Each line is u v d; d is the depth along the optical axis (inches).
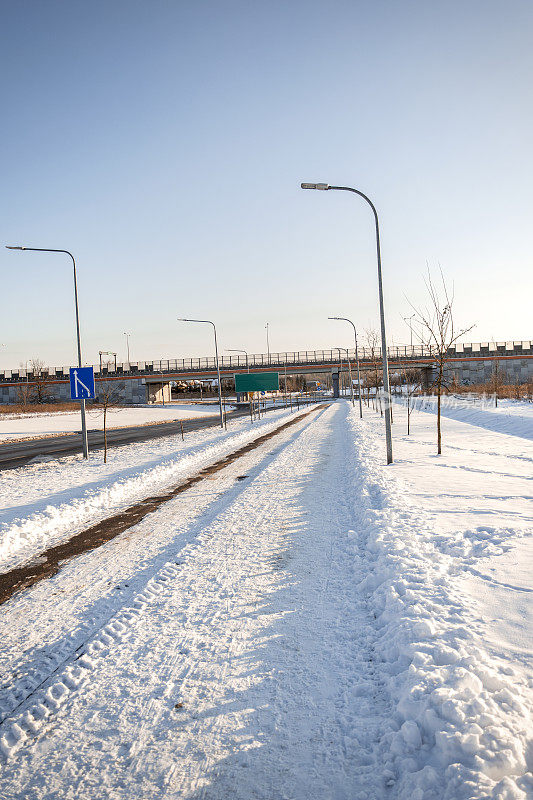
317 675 149.6
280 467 583.2
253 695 141.7
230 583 230.4
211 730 127.8
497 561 220.4
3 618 206.1
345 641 168.9
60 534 342.3
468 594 186.2
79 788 110.4
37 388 3198.8
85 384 765.9
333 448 740.0
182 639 178.4
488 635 151.2
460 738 105.8
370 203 545.3
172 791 107.8
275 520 341.4
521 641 146.8
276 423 1413.6
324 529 310.2
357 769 111.0
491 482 421.1
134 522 365.4
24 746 126.3
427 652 143.8
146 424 1739.7
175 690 146.8
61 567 270.2
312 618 188.5
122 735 128.3
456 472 477.1
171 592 223.9
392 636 161.3
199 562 262.7
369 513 313.7
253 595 214.7
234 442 933.8
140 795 107.1
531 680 125.6
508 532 262.8
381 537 260.4
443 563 221.5
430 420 1190.3
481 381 2709.2
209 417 2041.1
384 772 108.0
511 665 133.3
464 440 774.5
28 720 136.3
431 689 125.0
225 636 178.7
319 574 235.1
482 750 102.3
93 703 143.2
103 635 184.4
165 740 125.2
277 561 257.3
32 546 315.3
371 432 924.0
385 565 223.9
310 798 103.3
